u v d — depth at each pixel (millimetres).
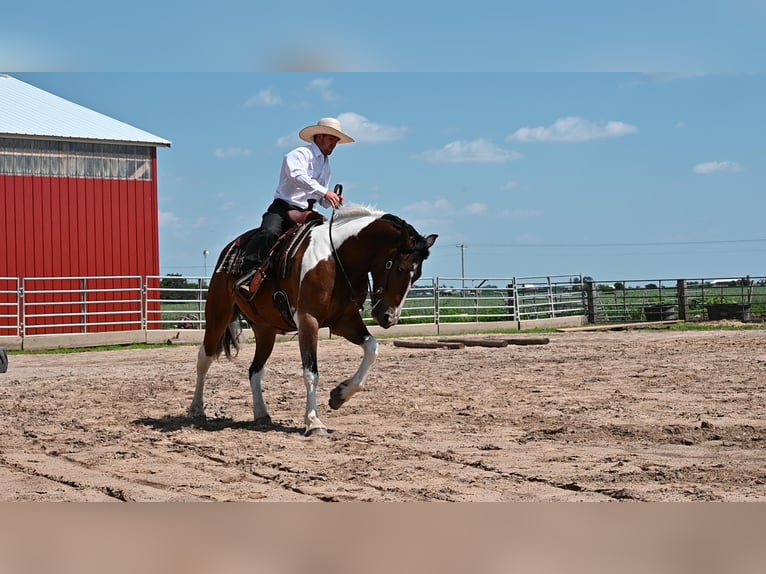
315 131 10219
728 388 13445
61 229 28438
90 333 26016
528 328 32562
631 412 11273
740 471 7758
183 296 30609
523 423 10609
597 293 35719
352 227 9625
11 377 16766
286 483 7523
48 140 28172
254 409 10789
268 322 10461
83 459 8648
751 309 35844
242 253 10523
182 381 15711
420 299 31125
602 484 7367
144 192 29953
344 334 10172
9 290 27516
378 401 12602
